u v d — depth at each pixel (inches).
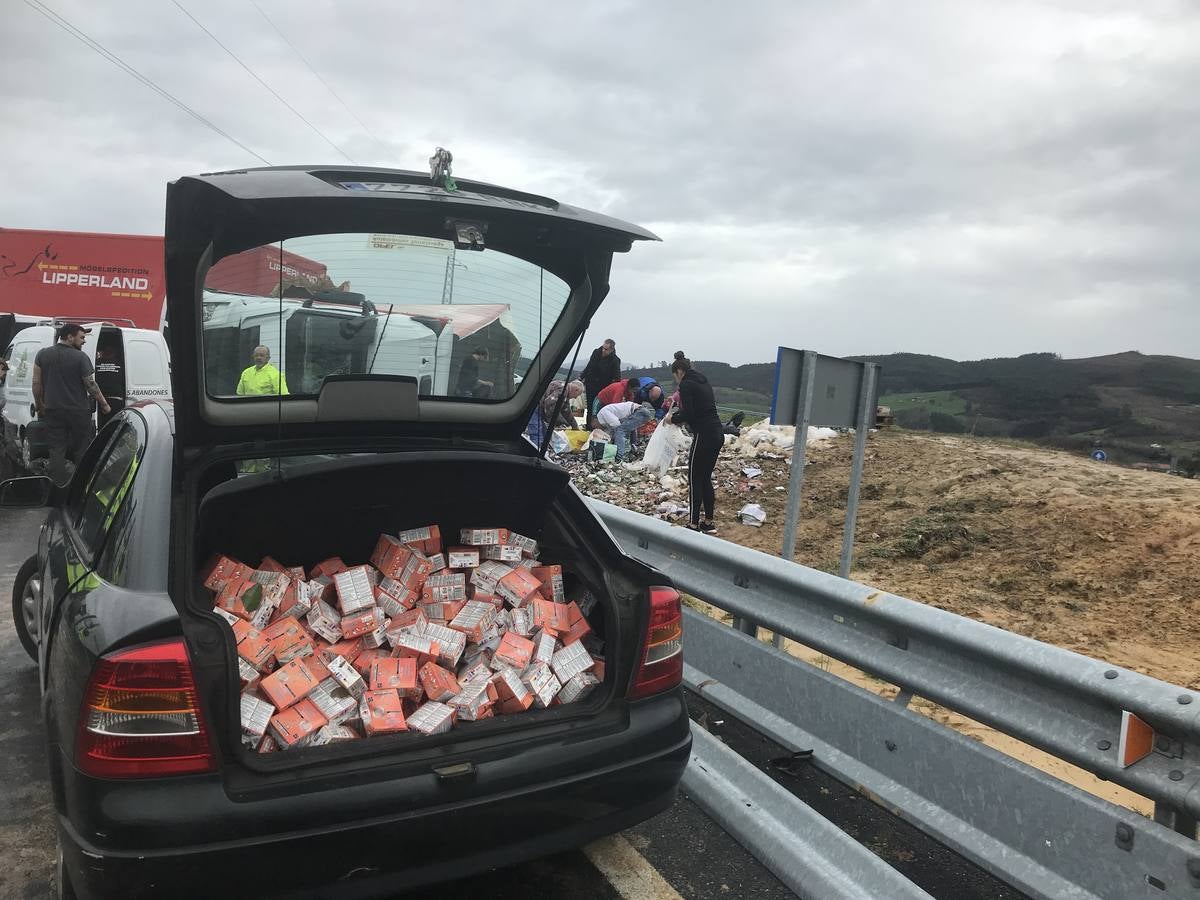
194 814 86.2
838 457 488.7
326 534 124.4
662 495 438.9
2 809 136.6
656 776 109.9
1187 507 311.1
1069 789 106.7
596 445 528.4
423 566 122.3
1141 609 244.5
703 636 179.5
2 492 166.7
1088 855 103.0
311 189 103.3
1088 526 309.1
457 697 106.5
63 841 90.2
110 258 757.3
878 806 136.6
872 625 137.3
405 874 94.6
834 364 206.4
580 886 120.5
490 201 114.7
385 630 115.7
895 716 132.4
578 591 125.3
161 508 107.2
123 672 87.7
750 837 128.6
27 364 488.4
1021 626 236.8
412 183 121.4
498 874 122.9
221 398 118.4
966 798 119.6
